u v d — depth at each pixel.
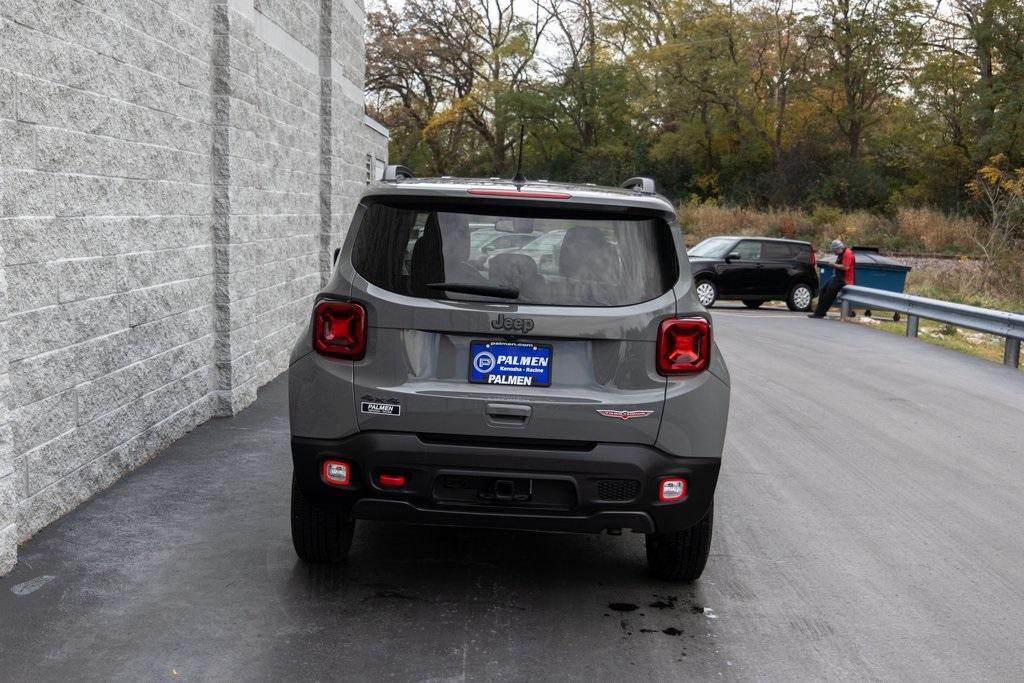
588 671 4.01
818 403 10.57
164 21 7.06
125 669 3.84
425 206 4.48
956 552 5.82
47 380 5.40
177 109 7.35
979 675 4.16
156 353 7.07
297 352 4.59
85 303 5.85
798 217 46.31
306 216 11.92
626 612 4.68
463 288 4.34
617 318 4.36
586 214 4.48
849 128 58.41
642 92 61.88
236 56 8.49
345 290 4.44
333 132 13.00
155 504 5.96
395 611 4.55
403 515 4.46
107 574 4.82
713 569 5.36
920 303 17.69
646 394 4.39
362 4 15.83
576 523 4.43
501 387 4.35
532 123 66.25
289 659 3.99
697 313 4.47
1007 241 30.31
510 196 4.39
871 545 5.89
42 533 5.36
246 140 8.94
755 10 56.62
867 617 4.76
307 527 4.90
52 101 5.38
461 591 4.86
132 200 6.53
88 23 5.80
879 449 8.48
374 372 4.38
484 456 4.33
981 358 15.05
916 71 53.56
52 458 5.51
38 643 4.03
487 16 67.12
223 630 4.25
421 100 69.19
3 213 4.88
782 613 4.77
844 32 55.34
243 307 8.85
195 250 7.86
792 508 6.60
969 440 8.98
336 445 4.42
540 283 4.38
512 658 4.10
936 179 51.97
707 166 61.06
